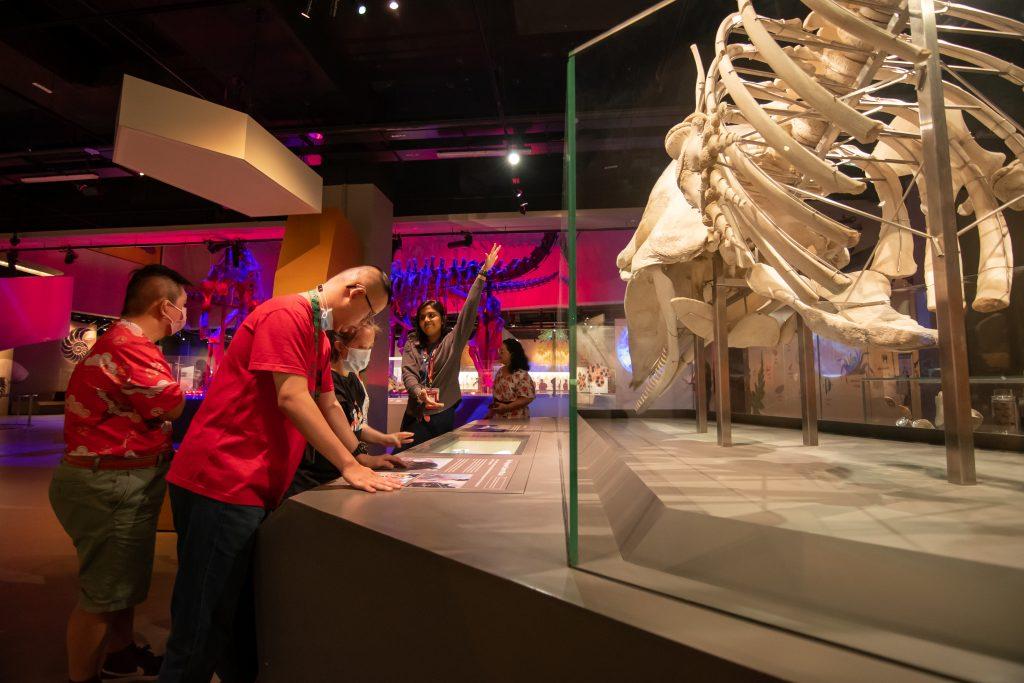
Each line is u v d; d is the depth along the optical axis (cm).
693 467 166
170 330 201
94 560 172
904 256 209
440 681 86
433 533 99
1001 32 171
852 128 143
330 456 131
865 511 107
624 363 320
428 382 311
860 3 159
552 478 154
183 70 526
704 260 264
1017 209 195
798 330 240
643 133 334
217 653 122
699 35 258
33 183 774
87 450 173
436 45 493
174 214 773
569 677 71
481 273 305
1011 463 180
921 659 59
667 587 77
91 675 171
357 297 147
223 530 121
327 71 501
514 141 611
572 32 444
